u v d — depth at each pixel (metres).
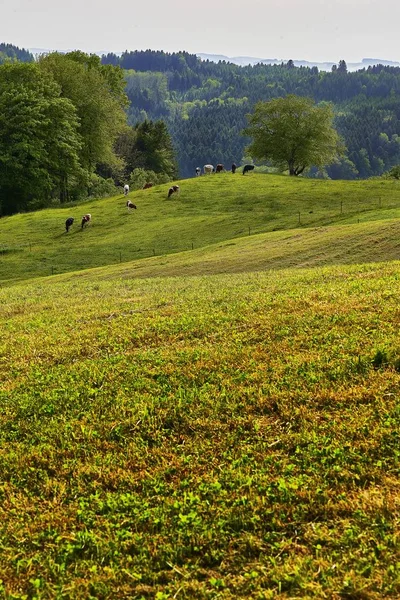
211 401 10.17
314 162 102.62
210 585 6.11
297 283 20.62
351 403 9.41
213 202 71.44
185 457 8.65
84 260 52.31
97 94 95.88
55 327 18.50
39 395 11.88
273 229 54.28
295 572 5.96
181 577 6.34
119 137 129.75
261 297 17.89
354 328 12.70
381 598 5.48
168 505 7.50
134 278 37.78
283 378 10.69
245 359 11.98
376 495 7.00
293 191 73.62
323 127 100.06
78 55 107.69
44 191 87.25
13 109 79.06
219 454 8.65
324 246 38.19
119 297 23.80
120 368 12.70
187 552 6.69
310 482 7.51
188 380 11.42
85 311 20.86
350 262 33.56
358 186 75.62
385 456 7.86
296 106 100.44
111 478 8.41
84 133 95.50
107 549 6.87
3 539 7.40
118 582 6.37
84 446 9.46
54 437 9.96
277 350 12.20
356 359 10.82
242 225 58.56
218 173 93.31
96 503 7.86
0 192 84.88
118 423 10.02
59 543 7.16
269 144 102.19
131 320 17.41
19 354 15.50
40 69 90.12
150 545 6.86
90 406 10.90
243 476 7.86
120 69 112.25
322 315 14.12
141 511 7.51
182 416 9.90
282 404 9.73
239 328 14.40
